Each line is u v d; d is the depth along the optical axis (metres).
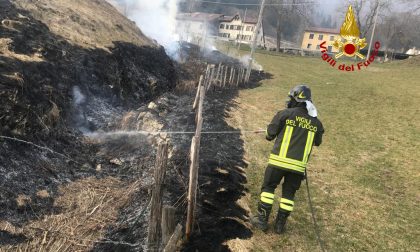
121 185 6.43
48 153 6.70
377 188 7.23
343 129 11.25
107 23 14.55
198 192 5.86
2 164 5.73
